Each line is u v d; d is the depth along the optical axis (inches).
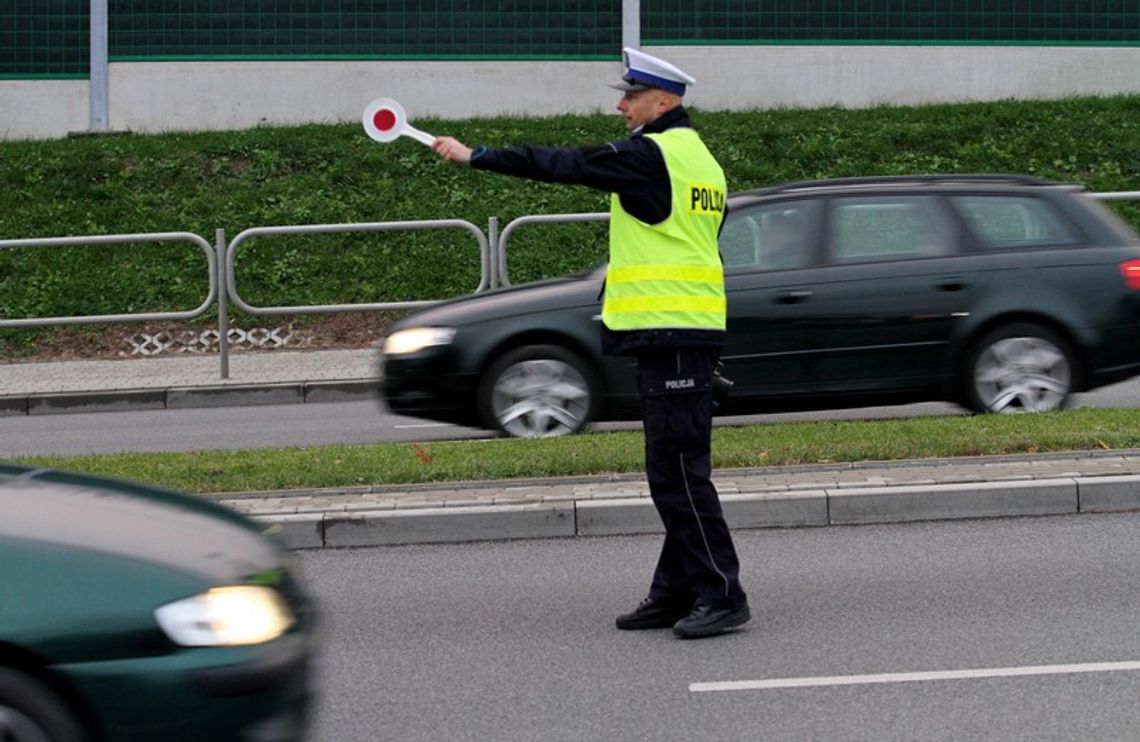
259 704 442.3
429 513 828.6
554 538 831.1
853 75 2346.2
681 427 649.6
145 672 432.5
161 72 2274.9
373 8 2294.5
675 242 643.5
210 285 1531.7
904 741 528.7
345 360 1652.3
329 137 2176.4
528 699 584.7
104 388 1503.4
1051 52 2364.7
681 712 564.7
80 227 1955.0
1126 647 625.9
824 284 1081.4
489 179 2055.9
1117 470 869.2
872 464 905.5
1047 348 1092.5
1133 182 2081.7
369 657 642.8
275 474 912.9
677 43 2329.0
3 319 1792.6
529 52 2311.8
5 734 431.5
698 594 658.2
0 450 1222.9
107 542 463.8
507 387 1079.0
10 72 2271.2
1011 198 1117.7
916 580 733.9
